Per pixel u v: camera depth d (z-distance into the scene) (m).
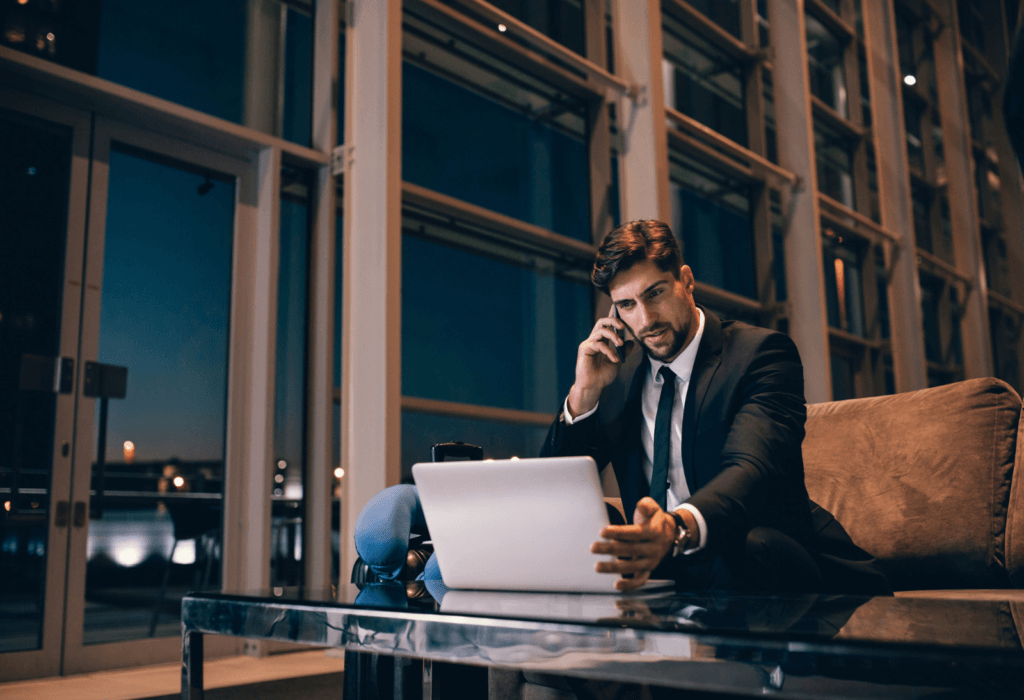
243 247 3.77
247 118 3.78
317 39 3.99
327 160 3.86
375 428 3.36
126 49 3.38
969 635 0.59
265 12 3.90
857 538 1.72
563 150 4.95
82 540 3.12
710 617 0.69
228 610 0.93
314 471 3.72
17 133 3.13
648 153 4.75
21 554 2.96
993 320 8.67
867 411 1.86
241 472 3.63
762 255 5.94
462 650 0.73
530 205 4.69
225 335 3.71
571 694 1.18
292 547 3.70
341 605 0.83
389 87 3.55
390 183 3.49
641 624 0.65
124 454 3.30
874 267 7.06
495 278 4.41
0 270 3.03
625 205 4.83
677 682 0.62
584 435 1.39
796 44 5.93
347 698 1.14
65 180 3.24
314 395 3.78
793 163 5.86
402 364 3.89
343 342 3.58
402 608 0.78
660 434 1.29
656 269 1.26
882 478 1.75
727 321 1.41
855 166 7.23
